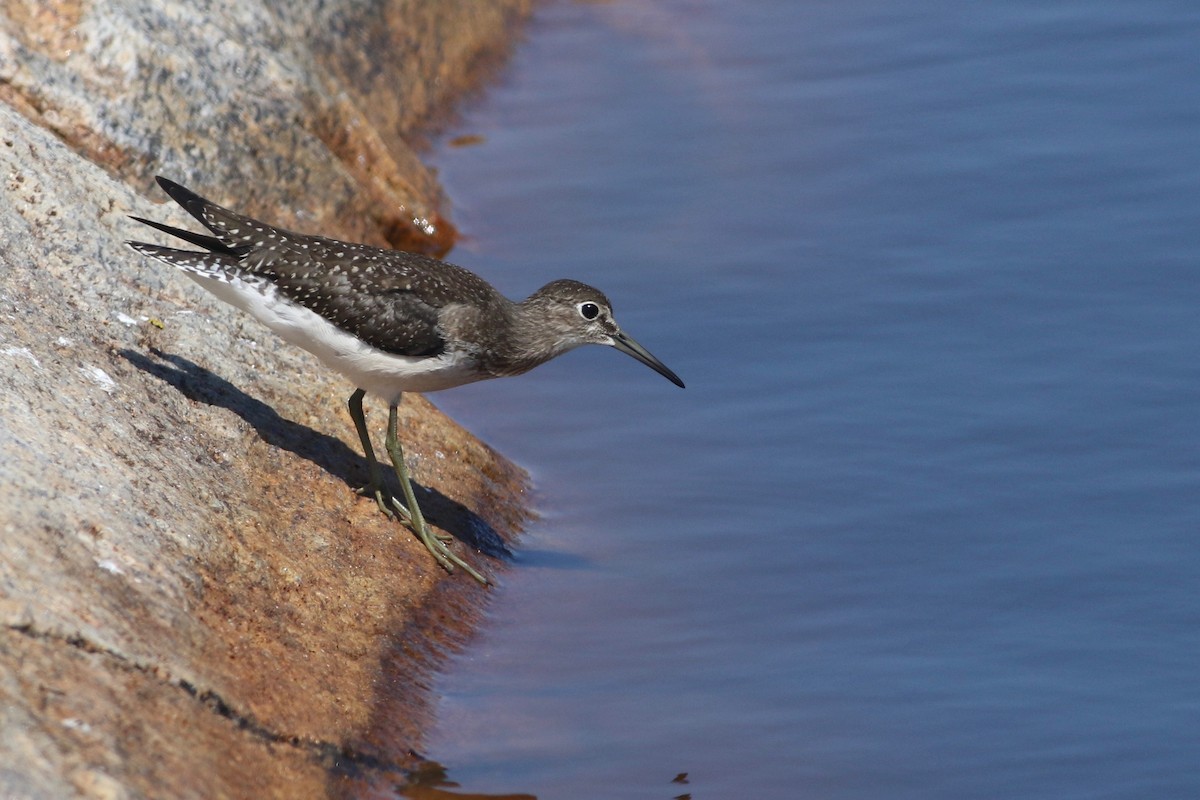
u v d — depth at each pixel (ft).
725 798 35.22
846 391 54.85
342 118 61.41
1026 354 55.88
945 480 49.60
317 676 34.94
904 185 68.28
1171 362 54.60
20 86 50.42
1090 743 37.14
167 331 42.80
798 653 41.45
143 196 47.93
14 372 35.60
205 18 57.72
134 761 27.02
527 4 87.66
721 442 52.85
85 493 33.19
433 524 45.09
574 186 70.64
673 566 46.19
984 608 43.19
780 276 62.54
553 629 42.57
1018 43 80.53
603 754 36.63
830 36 84.02
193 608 33.14
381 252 42.19
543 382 58.23
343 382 47.03
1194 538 45.73
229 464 39.73
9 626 28.04
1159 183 65.98
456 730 36.91
